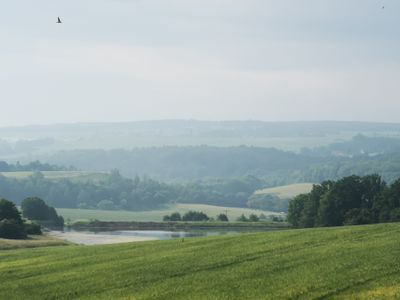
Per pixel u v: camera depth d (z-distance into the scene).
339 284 41.22
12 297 44.34
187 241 69.75
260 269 48.38
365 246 55.97
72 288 46.22
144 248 65.75
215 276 46.97
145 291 43.47
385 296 37.56
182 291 42.66
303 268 47.62
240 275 46.66
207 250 60.25
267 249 58.22
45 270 54.44
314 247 57.69
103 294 43.50
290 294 39.59
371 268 45.53
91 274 51.06
